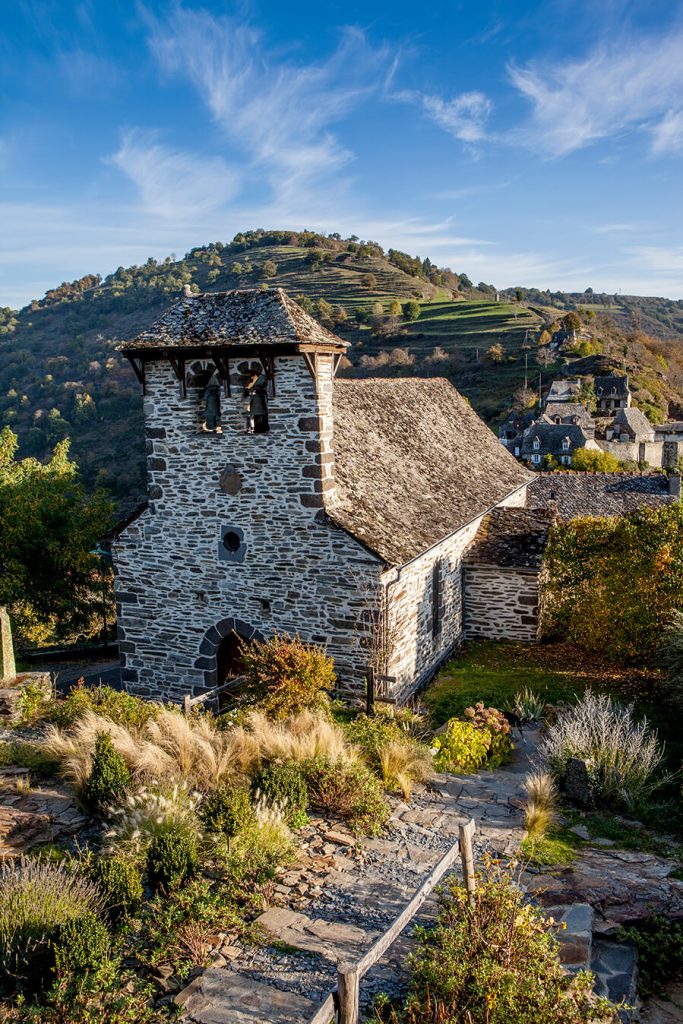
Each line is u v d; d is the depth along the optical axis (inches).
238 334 571.5
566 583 813.2
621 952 302.7
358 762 434.0
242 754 434.0
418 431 888.9
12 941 255.4
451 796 430.9
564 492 1814.7
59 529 999.6
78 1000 237.8
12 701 516.4
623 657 762.2
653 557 743.1
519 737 541.6
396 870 339.3
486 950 245.3
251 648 575.5
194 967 262.7
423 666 703.1
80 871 308.3
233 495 620.4
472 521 803.4
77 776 394.9
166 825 335.6
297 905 306.3
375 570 576.4
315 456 584.4
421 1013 228.2
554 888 329.7
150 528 659.4
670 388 4200.3
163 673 674.8
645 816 412.8
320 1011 205.0
